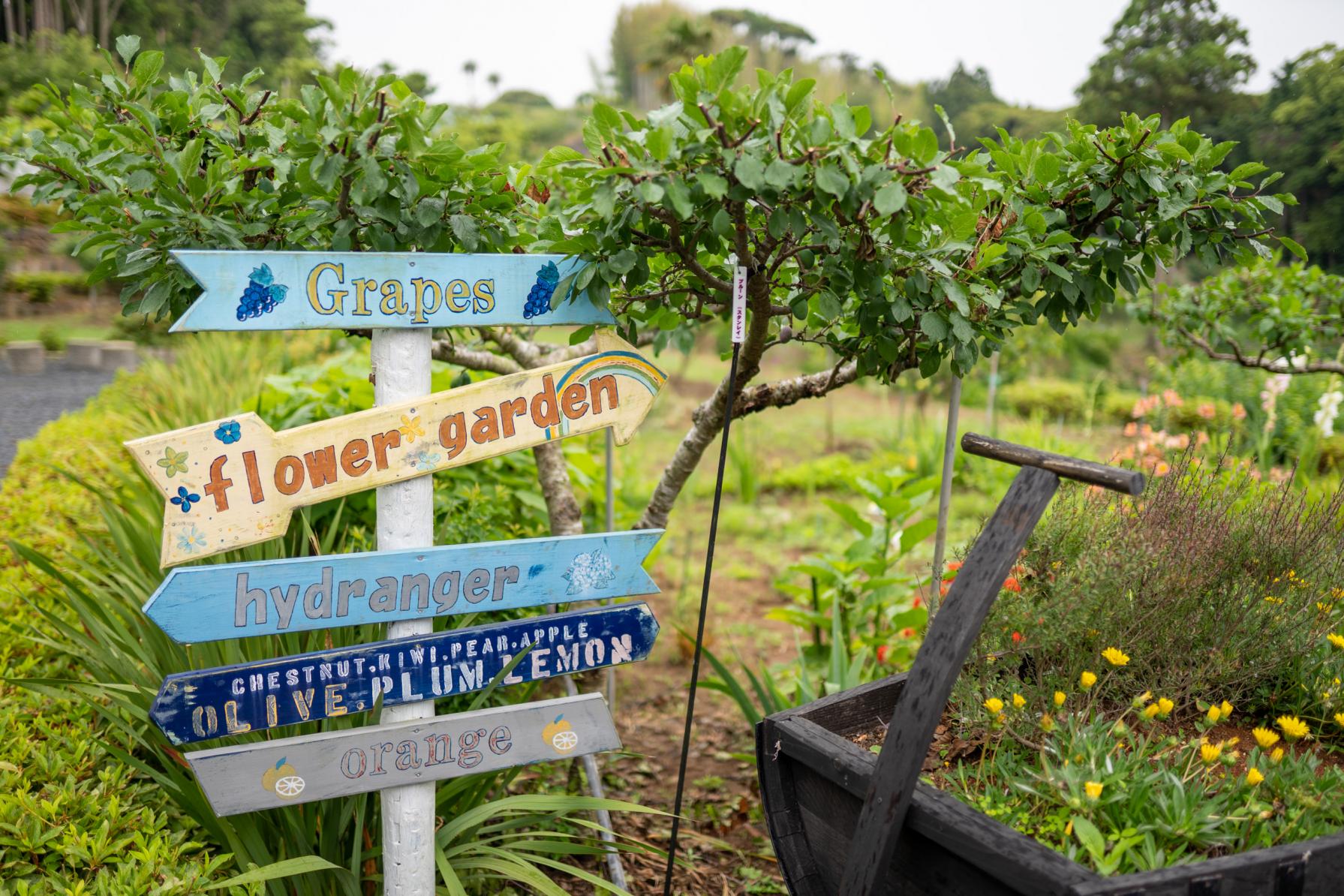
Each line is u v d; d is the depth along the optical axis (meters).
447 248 2.18
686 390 14.91
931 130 1.75
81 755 2.37
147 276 2.17
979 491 8.55
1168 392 5.59
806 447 10.80
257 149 2.27
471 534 3.36
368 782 2.06
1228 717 2.27
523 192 2.60
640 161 1.80
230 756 1.94
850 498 8.51
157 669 2.47
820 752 1.96
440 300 2.01
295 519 3.00
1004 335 2.44
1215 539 2.41
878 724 2.30
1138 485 1.55
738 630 5.59
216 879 2.16
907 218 1.90
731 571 6.72
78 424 6.48
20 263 22.62
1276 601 2.36
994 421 9.70
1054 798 1.82
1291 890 1.56
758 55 39.53
